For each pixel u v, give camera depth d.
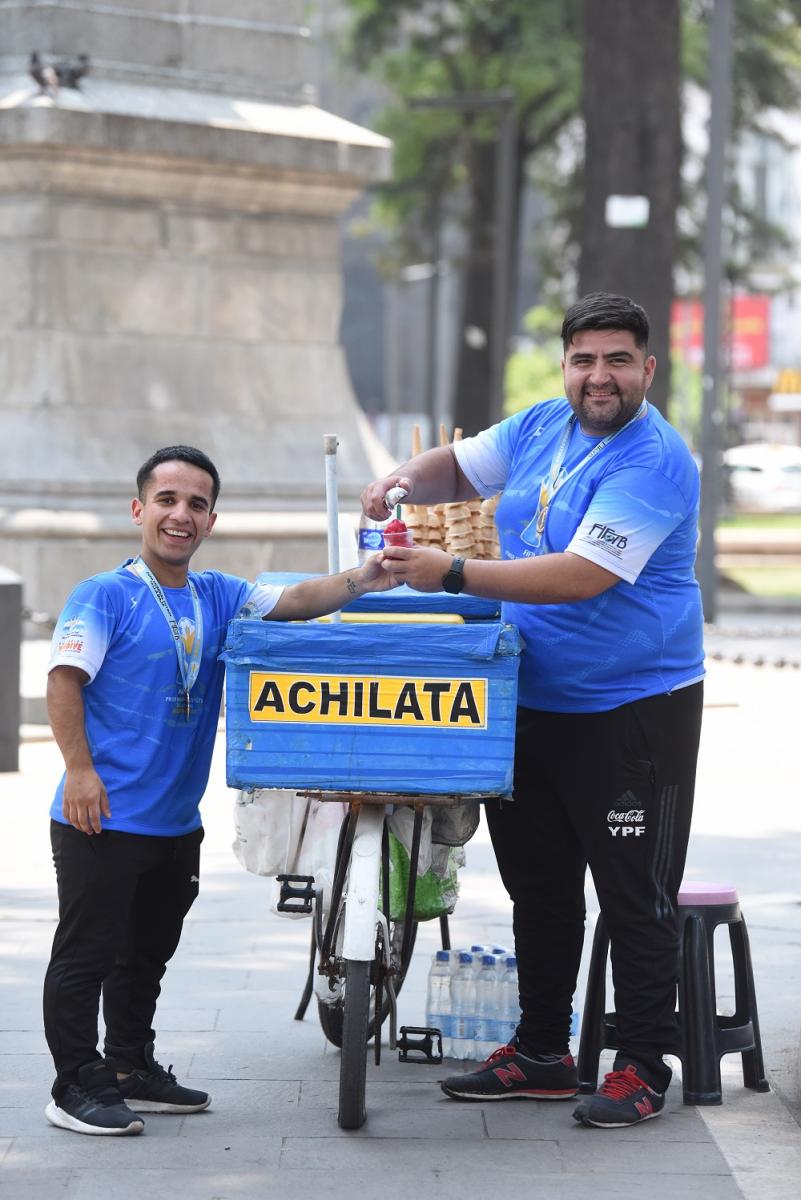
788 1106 7.88
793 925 10.95
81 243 20.55
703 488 30.73
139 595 7.50
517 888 8.00
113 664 7.45
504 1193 6.80
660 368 28.92
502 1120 7.66
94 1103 7.45
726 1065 8.48
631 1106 7.57
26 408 20.45
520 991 8.05
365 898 7.44
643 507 7.39
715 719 19.50
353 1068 7.46
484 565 7.36
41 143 19.62
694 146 47.44
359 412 22.83
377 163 21.70
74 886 7.42
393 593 8.37
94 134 19.75
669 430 7.64
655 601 7.57
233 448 21.16
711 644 27.58
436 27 46.69
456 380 50.09
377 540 8.73
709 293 30.28
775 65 45.16
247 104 21.20
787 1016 9.13
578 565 7.34
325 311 22.22
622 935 7.70
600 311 7.44
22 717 17.80
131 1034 7.76
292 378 21.91
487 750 7.25
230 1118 7.64
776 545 44.66
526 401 78.25
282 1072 8.22
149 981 7.79
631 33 28.44
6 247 20.58
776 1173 7.04
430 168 49.59
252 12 21.36
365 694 7.27
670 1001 7.74
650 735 7.61
